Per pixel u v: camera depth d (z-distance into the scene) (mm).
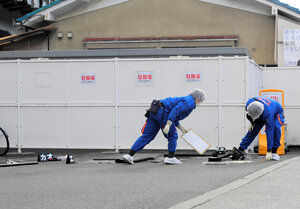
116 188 7461
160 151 15070
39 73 15242
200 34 22594
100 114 14984
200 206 5812
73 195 6887
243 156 12086
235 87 14414
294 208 5680
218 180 8188
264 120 11922
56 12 23281
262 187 7156
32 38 23844
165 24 22812
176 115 10969
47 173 9688
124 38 22812
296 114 17359
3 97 15406
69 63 15109
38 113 15242
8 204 6293
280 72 17422
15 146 15320
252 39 22312
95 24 23281
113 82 14930
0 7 24094
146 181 8203
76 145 15078
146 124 11461
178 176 8820
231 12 22422
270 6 21703
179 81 14633
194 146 11555
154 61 14750
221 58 14453
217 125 14492
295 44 21344
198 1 22609
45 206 6121
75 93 15078
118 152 14914
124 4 23125
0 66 15445
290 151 16156
